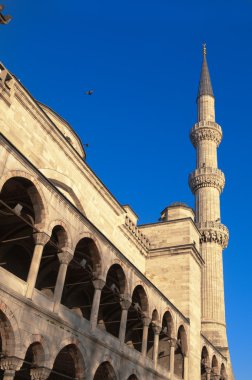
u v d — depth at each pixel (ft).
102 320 136.56
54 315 82.64
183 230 174.09
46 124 113.80
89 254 108.68
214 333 215.92
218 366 185.47
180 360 148.66
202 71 322.55
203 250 241.14
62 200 90.33
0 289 70.79
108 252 105.29
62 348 83.56
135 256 163.02
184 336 149.18
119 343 105.40
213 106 302.66
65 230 90.07
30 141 108.06
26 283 78.59
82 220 96.63
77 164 127.75
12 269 104.01
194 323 160.35
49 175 113.50
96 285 100.01
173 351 135.54
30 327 75.87
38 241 82.69
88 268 113.29
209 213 251.80
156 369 121.39
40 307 79.20
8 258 103.35
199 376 155.02
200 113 297.94
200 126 282.56
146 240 172.55
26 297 76.79
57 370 117.80
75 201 126.62
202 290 228.43
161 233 176.86
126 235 156.46
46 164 113.80
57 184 118.21
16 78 103.81
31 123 109.09
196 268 173.27
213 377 182.09
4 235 101.04
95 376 114.01
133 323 146.10
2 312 70.85
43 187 85.05
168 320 138.21
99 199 139.85
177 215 185.37
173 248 169.68
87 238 98.43
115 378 100.17
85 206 130.72
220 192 266.77
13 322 72.18
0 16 88.33
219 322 220.64
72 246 91.25
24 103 105.91
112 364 99.96
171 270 166.40
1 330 72.18
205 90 306.35
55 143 118.42
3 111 98.73
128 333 146.20
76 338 88.58
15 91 102.78
